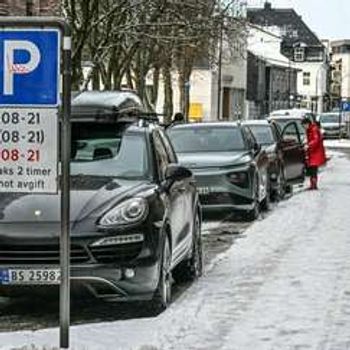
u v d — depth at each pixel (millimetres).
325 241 27000
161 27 50969
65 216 13305
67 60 13281
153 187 17125
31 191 13430
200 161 32281
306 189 49219
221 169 32125
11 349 13555
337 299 17953
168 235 17344
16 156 13414
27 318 16359
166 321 15930
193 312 16703
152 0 47938
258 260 23297
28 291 15680
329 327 15562
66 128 13266
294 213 35906
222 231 29938
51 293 15695
